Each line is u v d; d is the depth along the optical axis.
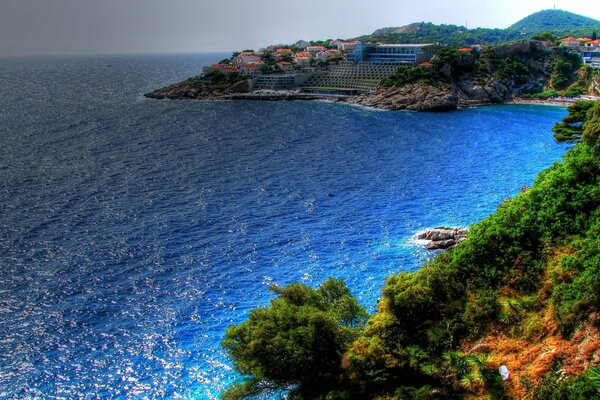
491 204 104.31
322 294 53.06
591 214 54.41
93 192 110.62
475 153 147.38
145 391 53.38
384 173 127.81
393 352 43.88
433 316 47.88
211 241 87.38
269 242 87.31
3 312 65.38
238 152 150.00
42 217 95.75
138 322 64.56
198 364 57.47
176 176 124.00
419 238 88.56
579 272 45.34
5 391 52.62
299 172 128.88
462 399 39.59
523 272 50.91
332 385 43.53
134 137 169.00
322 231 91.88
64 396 52.38
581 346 38.88
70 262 78.69
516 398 37.56
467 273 52.91
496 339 44.31
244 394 45.00
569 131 114.75
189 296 70.50
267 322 44.53
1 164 131.12
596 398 32.62
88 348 59.47
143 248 84.00
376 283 74.44
